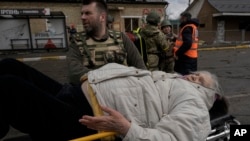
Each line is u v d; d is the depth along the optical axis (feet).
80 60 10.13
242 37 106.93
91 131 7.43
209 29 125.49
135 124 6.69
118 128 6.56
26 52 79.87
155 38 16.35
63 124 7.20
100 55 10.19
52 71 39.55
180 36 19.38
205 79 7.99
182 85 7.65
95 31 10.27
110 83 7.47
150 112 7.19
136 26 109.09
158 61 16.85
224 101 8.82
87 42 10.23
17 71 8.48
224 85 26.78
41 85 8.79
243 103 20.02
